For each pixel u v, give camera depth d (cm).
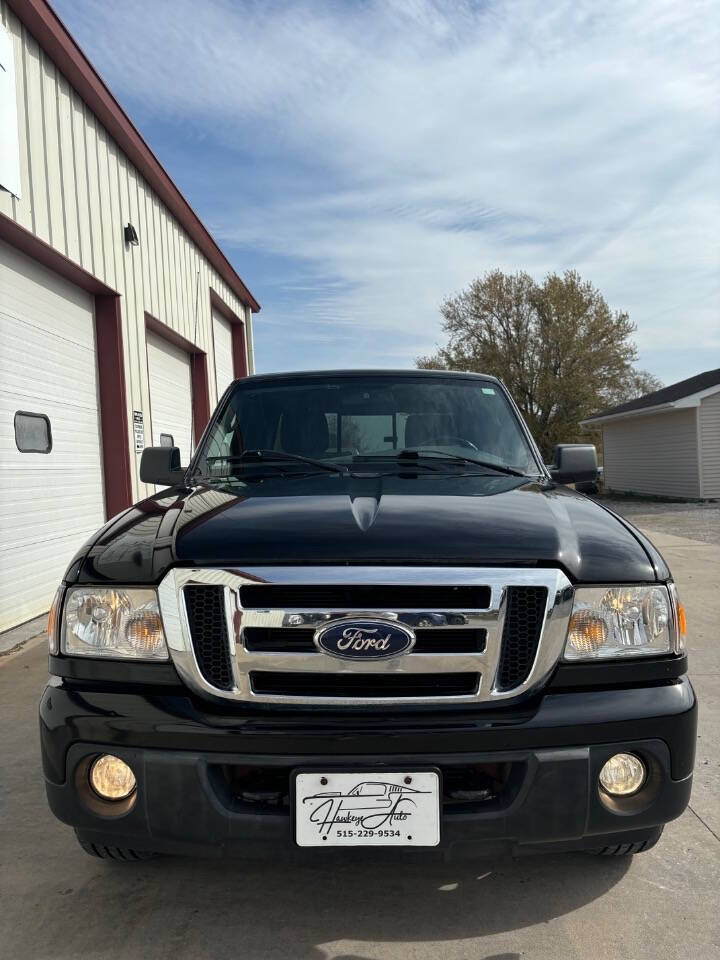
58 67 632
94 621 195
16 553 572
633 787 189
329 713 180
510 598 187
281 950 195
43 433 631
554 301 3288
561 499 243
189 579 187
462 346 3572
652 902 214
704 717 361
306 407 317
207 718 180
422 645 184
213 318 1320
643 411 2011
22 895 220
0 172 512
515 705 184
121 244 788
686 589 695
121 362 775
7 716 365
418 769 176
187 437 1139
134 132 791
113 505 768
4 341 565
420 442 305
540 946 195
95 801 189
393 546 188
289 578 181
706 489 1916
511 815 180
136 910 212
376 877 228
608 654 191
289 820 179
